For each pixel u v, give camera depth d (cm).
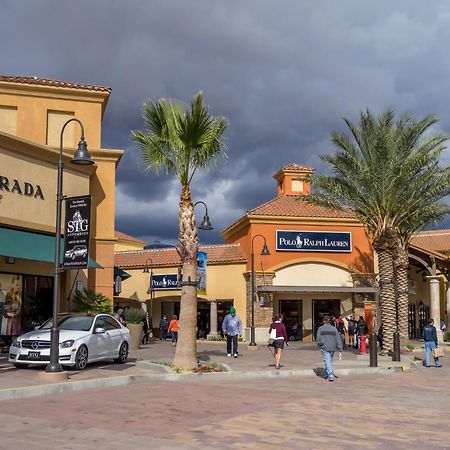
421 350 2883
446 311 4375
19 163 2252
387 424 1005
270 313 3528
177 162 1794
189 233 1775
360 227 3731
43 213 2336
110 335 1830
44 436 854
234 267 3728
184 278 1766
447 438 898
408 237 3089
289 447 816
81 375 1528
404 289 3061
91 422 964
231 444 826
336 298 3747
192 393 1338
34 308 2381
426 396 1381
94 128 2730
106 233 2677
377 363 2038
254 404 1191
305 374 1811
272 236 3628
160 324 3734
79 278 2531
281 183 4216
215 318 3697
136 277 3981
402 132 2553
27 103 2647
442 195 2677
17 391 1229
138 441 832
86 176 2566
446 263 4162
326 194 2811
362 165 2592
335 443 848
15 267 2311
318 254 3669
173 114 1798
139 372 1645
